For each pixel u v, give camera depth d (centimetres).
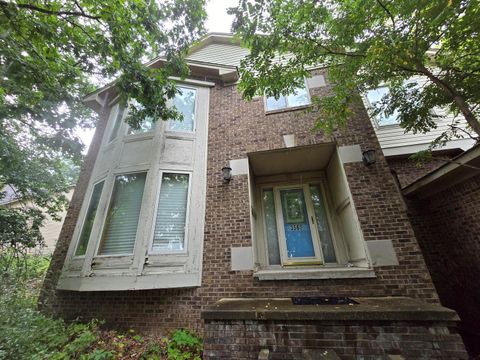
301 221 561
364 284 370
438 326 259
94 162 659
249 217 454
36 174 753
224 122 568
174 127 557
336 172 513
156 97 468
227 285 408
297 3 369
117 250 439
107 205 483
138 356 334
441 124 628
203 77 652
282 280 396
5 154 636
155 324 400
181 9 470
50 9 399
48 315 447
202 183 498
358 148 466
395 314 265
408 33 326
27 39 397
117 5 415
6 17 356
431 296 343
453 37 337
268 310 296
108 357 328
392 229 394
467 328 419
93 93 715
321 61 436
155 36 470
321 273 384
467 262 425
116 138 575
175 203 475
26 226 673
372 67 379
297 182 602
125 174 509
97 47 443
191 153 528
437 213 495
